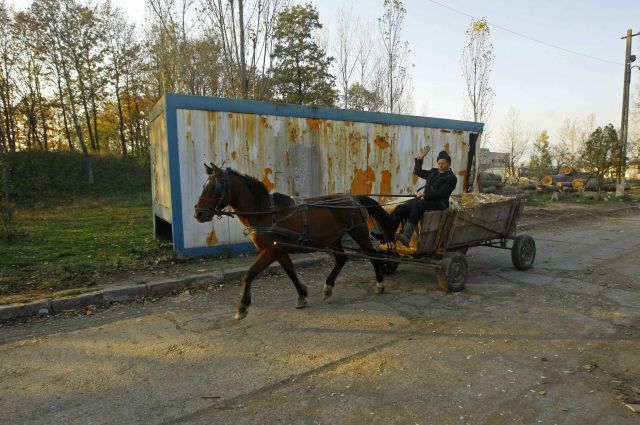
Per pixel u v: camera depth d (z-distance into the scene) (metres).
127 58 33.59
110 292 6.33
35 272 7.44
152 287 6.67
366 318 5.51
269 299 6.43
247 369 4.11
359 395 3.59
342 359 4.30
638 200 24.03
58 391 3.73
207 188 5.28
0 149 13.04
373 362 4.22
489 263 8.76
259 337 4.92
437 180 6.54
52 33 28.48
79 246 9.91
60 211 18.16
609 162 24.70
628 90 24.52
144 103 33.81
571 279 7.40
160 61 15.16
